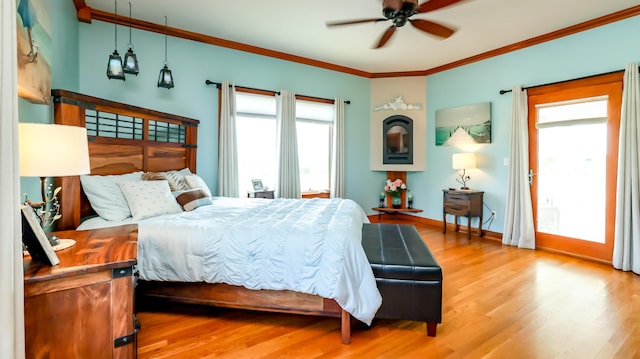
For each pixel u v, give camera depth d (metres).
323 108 4.95
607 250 3.22
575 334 1.85
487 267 3.07
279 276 1.82
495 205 4.27
